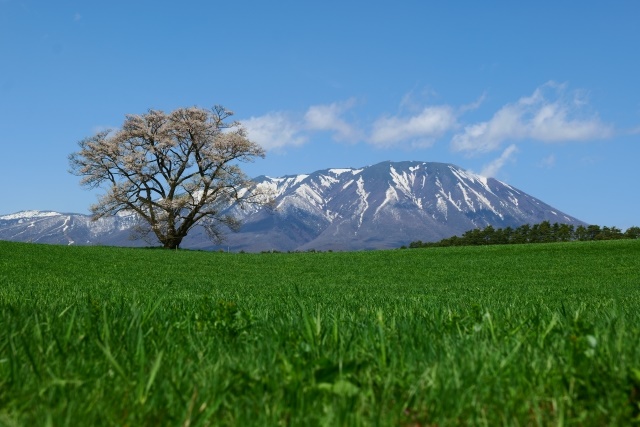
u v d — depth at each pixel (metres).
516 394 3.11
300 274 41.88
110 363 3.65
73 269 40.19
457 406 2.95
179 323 5.34
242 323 5.25
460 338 4.53
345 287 28.58
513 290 26.36
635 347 3.90
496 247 65.62
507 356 3.79
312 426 2.70
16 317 5.25
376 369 3.59
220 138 72.62
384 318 6.00
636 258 50.88
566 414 2.90
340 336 4.41
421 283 33.31
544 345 4.25
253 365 3.63
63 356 3.89
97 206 70.88
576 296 20.25
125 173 72.88
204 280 33.88
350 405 2.83
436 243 191.75
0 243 57.06
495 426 2.78
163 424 2.79
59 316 5.30
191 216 73.31
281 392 3.05
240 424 2.71
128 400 3.06
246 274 41.25
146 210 74.81
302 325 5.11
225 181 73.44
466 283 33.22
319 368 3.23
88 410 2.86
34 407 2.91
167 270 42.78
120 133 72.81
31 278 30.77
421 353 3.89
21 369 3.49
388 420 2.74
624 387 3.01
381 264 51.59
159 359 3.19
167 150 73.50
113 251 59.44
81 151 71.38
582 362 3.53
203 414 2.81
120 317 5.43
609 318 5.55
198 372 3.50
